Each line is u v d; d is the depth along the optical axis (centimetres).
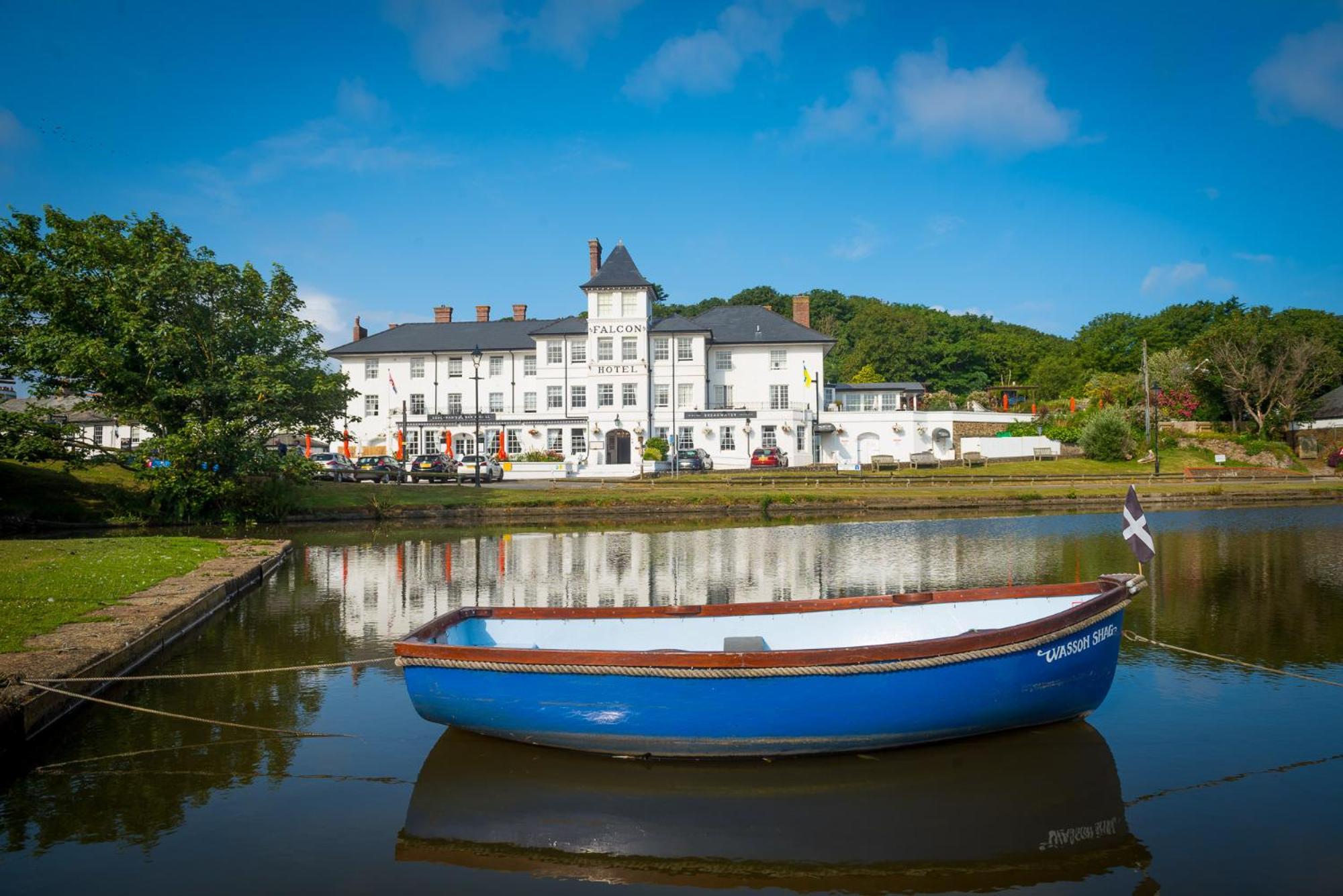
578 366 5709
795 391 5778
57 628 1109
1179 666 1088
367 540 2747
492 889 572
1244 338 6375
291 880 584
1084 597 915
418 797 720
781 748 760
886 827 660
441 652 765
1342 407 6194
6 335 2928
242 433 3123
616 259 5562
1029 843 632
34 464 3462
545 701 759
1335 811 675
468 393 5866
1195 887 568
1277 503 4088
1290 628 1308
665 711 746
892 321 9512
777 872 599
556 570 2023
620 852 628
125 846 634
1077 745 818
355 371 5975
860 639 923
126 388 2945
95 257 2992
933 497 3909
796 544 2572
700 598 1614
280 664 1129
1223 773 752
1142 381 6912
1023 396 8219
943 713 770
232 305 3144
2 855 618
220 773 774
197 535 2897
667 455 5034
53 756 816
